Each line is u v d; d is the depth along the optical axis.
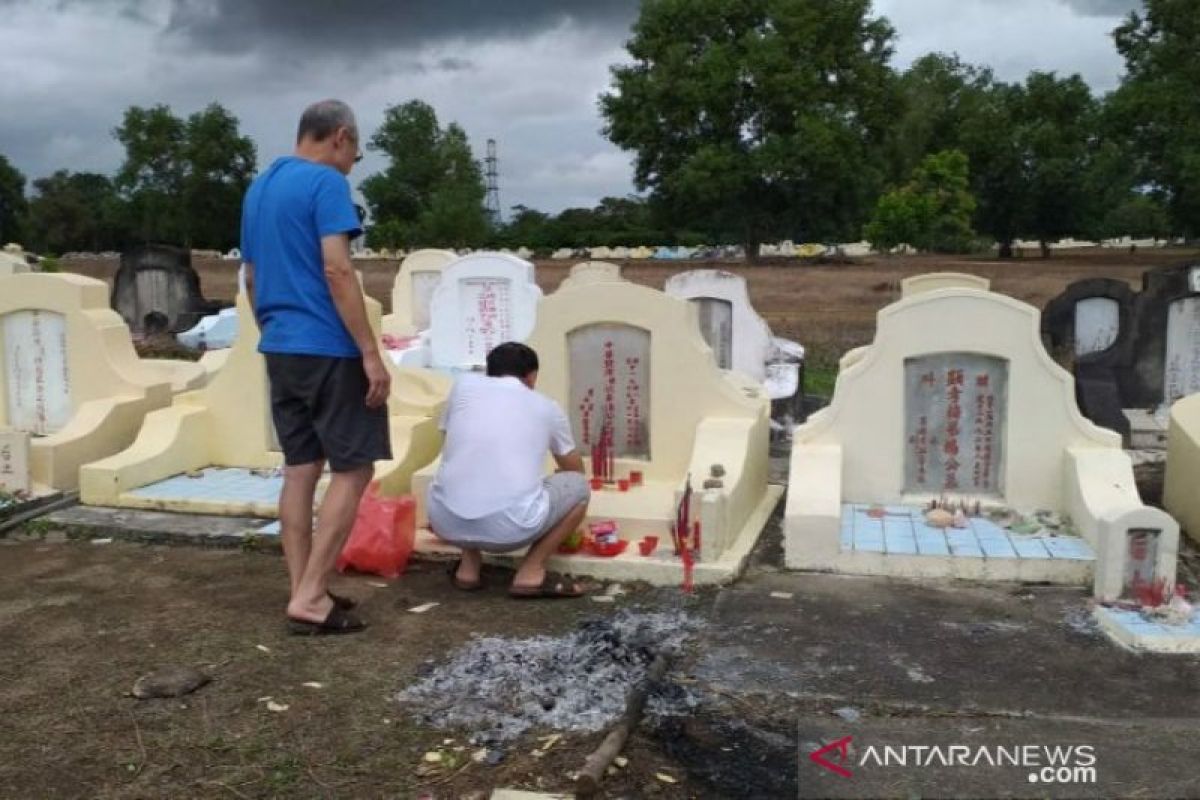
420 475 6.26
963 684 4.33
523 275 11.70
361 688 4.24
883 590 5.47
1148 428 9.28
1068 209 51.97
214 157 52.94
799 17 41.34
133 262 17.19
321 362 4.58
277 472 7.42
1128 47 34.94
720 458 6.32
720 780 3.58
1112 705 4.13
